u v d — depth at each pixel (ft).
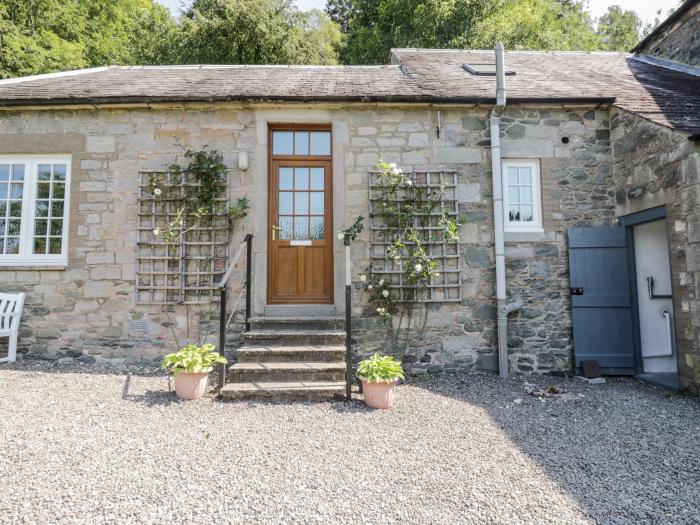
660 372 17.97
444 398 14.52
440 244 17.99
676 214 15.21
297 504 7.89
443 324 17.89
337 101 17.84
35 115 18.28
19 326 17.67
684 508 7.96
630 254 18.12
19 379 15.31
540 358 18.04
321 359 15.34
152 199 17.83
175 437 10.81
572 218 18.51
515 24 49.19
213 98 17.60
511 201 18.79
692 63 24.38
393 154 18.33
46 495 8.00
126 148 18.16
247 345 15.84
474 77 21.50
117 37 57.82
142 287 17.58
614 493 8.46
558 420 12.59
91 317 17.67
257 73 22.48
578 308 18.01
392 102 17.94
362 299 17.79
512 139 18.63
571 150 18.75
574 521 7.50
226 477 8.84
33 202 18.31
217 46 52.16
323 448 10.37
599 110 18.90
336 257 17.94
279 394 13.92
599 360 17.76
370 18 61.16
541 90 19.40
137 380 15.57
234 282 17.75
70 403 13.05
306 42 56.24
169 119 18.30
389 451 10.27
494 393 15.20
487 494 8.35
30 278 17.80
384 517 7.54
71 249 17.83
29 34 48.47
